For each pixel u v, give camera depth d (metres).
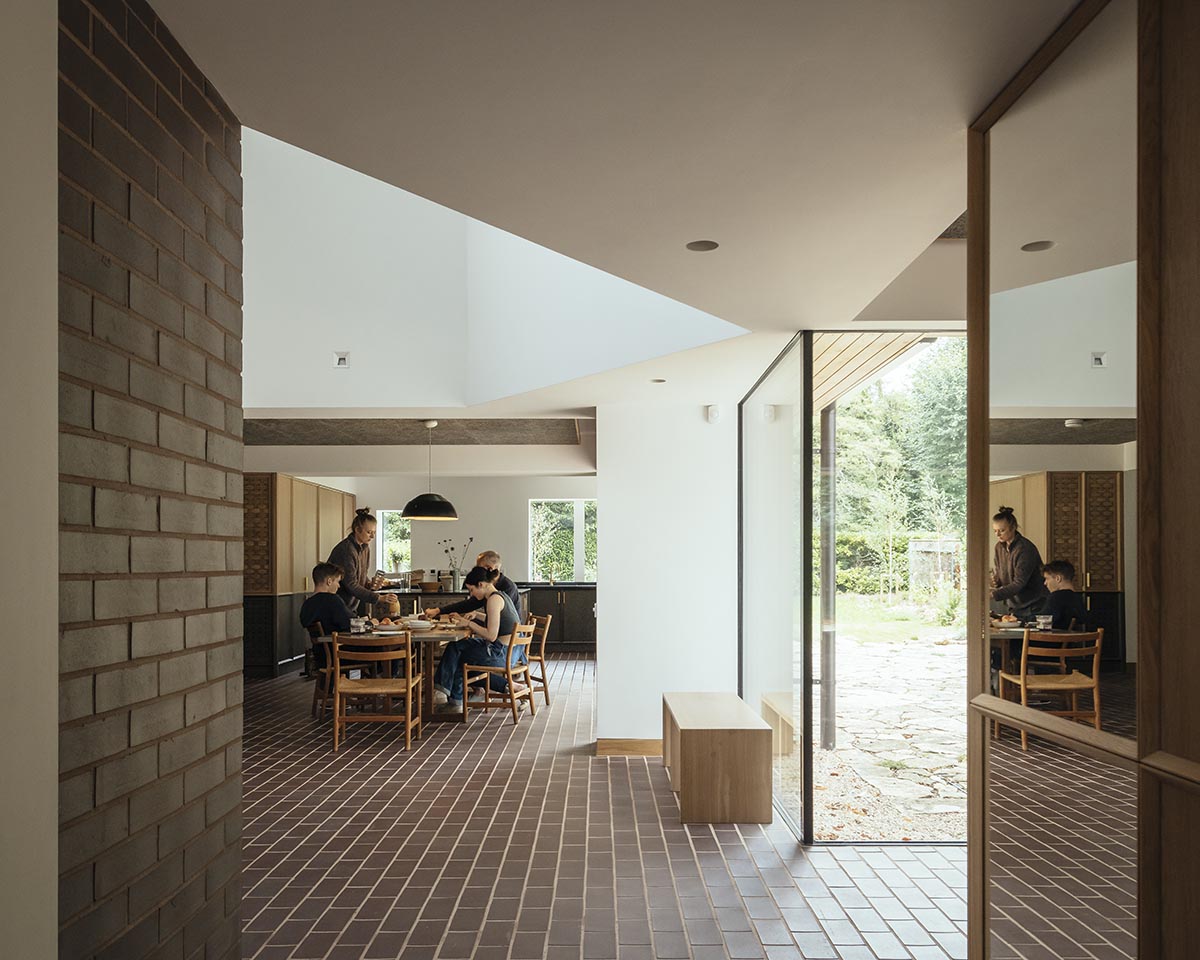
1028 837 2.16
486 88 2.18
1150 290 1.63
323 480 14.21
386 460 11.81
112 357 1.69
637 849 4.81
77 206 1.57
